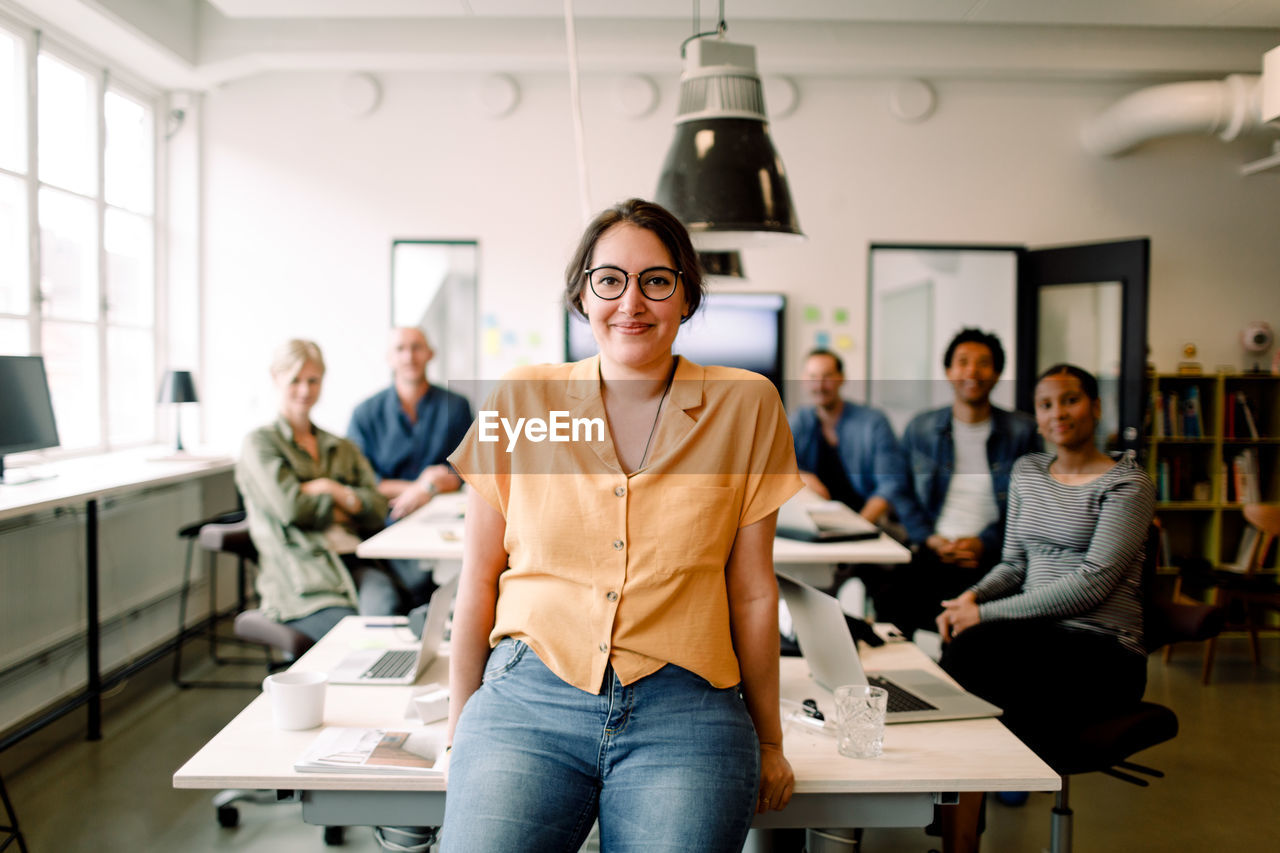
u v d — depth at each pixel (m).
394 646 2.04
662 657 1.27
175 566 4.47
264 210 4.96
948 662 2.43
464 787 1.21
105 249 4.35
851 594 3.21
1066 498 2.52
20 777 2.89
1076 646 2.31
